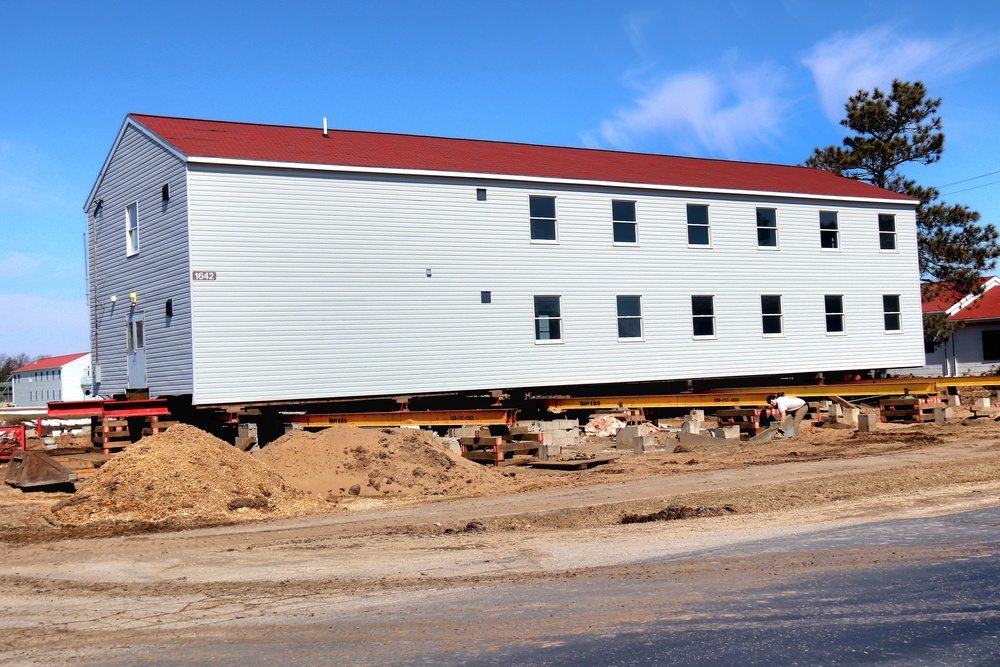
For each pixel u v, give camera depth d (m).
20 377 94.69
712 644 6.62
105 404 22.23
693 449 20.58
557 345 27.06
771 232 31.58
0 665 6.64
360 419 21.69
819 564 9.01
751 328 30.75
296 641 6.98
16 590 8.97
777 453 18.88
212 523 12.90
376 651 6.67
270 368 22.70
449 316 25.30
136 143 25.20
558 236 27.34
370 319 24.11
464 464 17.11
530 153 31.20
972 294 43.72
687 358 29.38
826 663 6.18
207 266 22.11
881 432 22.03
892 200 34.12
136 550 10.81
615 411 27.16
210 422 24.89
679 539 10.49
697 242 30.06
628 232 28.78
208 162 22.22
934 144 43.44
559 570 9.15
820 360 32.09
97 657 6.76
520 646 6.70
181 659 6.63
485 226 26.06
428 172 25.09
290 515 13.53
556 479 16.48
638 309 28.70
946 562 8.95
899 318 34.31
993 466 15.40
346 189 24.02
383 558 9.91
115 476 13.77
